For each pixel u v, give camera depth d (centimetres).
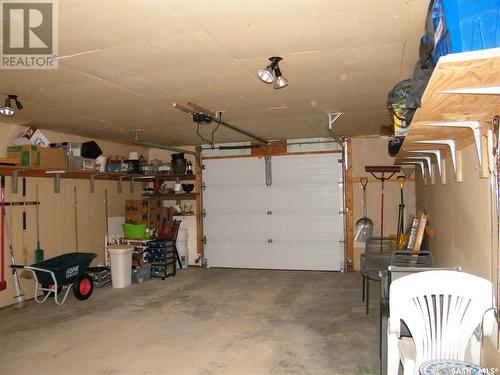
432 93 142
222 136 649
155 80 320
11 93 351
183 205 761
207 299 503
